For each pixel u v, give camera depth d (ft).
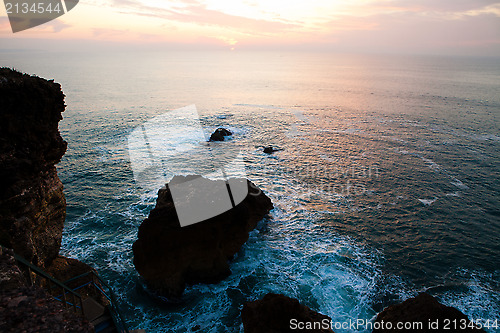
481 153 145.38
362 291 59.06
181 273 57.36
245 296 57.00
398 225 83.97
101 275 62.39
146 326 51.31
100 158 128.16
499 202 98.68
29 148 41.60
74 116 198.70
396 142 161.17
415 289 60.75
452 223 85.87
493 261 70.03
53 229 48.91
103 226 80.43
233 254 63.93
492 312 55.31
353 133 178.91
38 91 41.06
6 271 20.74
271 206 87.40
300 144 156.04
